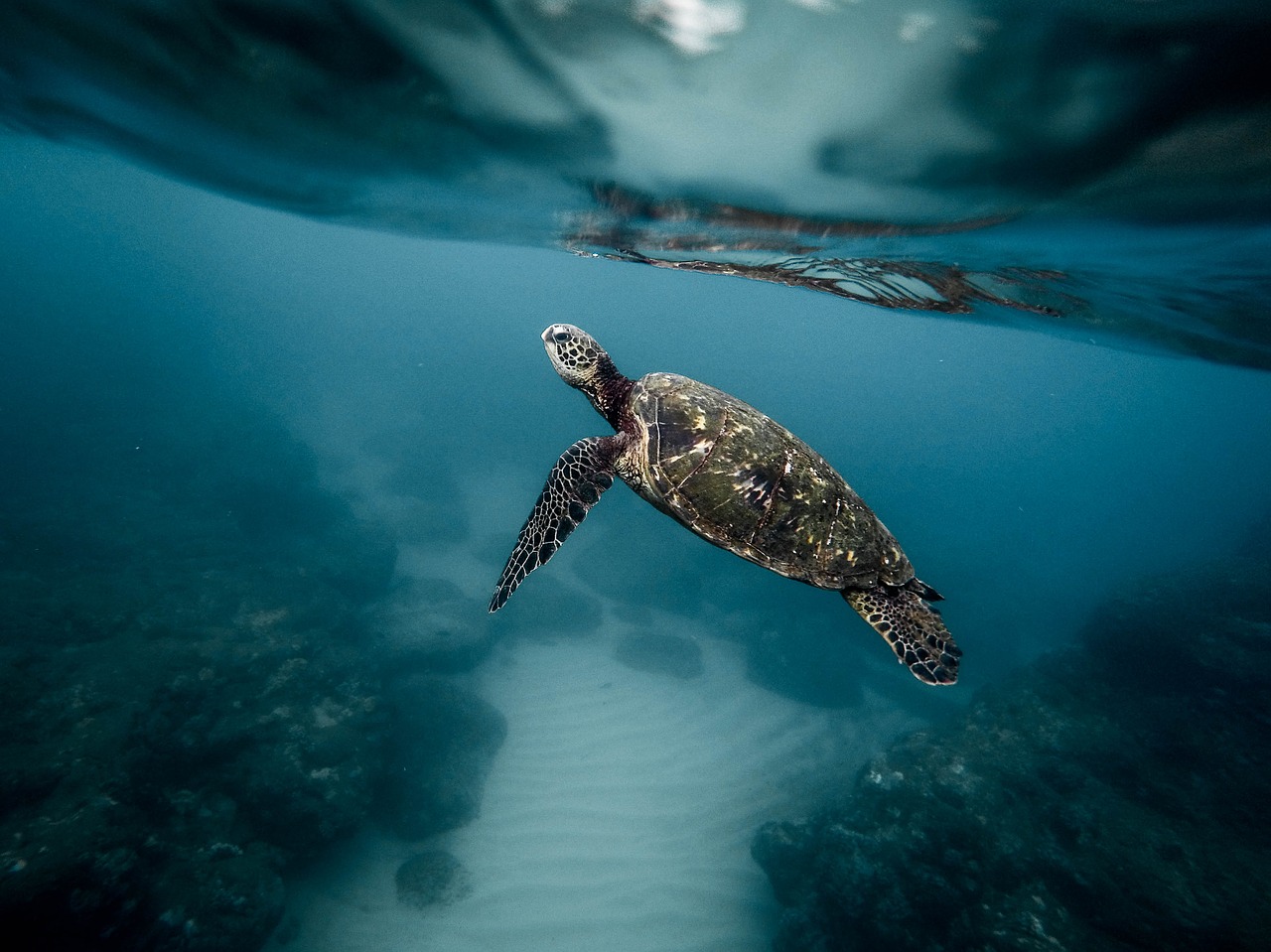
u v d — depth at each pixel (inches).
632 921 477.7
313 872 464.4
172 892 361.7
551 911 473.7
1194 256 276.5
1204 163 191.9
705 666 855.7
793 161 235.6
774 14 161.0
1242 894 414.9
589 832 548.4
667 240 369.7
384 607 791.1
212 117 312.3
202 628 560.7
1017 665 1020.5
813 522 180.1
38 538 655.8
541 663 781.3
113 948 330.6
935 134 202.4
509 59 206.1
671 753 668.1
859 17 156.6
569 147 262.2
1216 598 740.7
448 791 539.2
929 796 498.6
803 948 440.1
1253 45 140.0
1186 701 631.8
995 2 143.8
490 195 351.6
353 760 494.6
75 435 1045.2
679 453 185.3
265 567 716.7
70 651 484.7
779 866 512.4
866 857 451.2
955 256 327.0
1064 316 454.3
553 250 543.2
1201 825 488.4
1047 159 206.2
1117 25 143.6
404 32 203.2
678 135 231.5
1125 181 212.4
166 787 421.7
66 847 330.3
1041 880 428.5
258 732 477.4
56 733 403.9
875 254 339.3
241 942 365.4
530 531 200.8
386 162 327.6
